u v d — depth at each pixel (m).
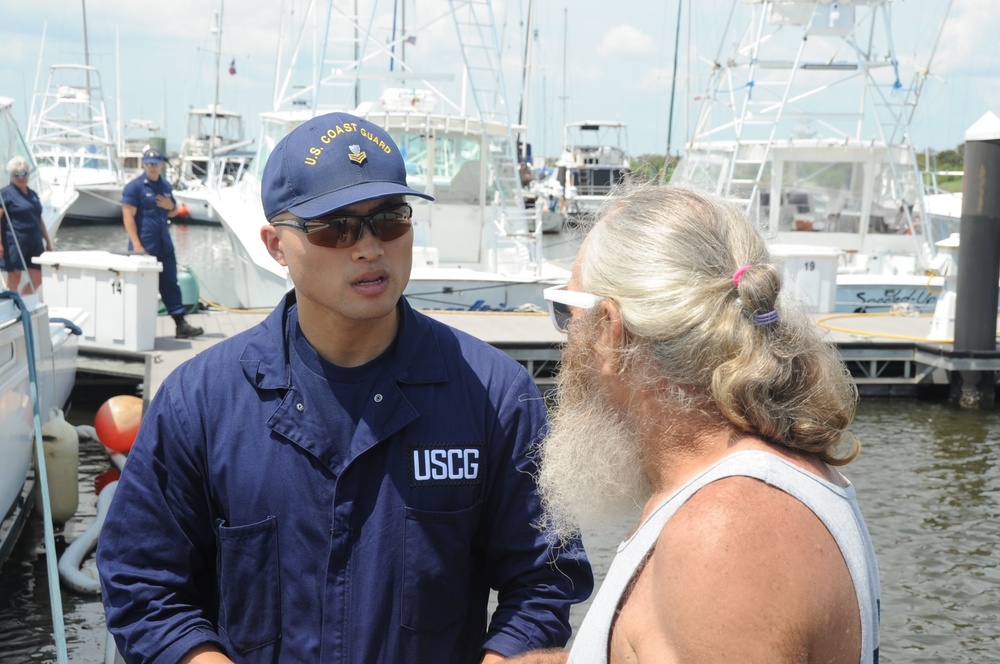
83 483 6.72
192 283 10.99
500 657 1.69
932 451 8.20
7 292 5.03
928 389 10.52
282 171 1.68
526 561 1.78
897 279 12.23
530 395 1.82
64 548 5.65
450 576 1.72
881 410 9.84
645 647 1.04
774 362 1.11
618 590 1.12
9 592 5.13
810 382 1.14
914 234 13.24
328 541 1.67
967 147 9.52
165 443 1.72
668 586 1.02
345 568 1.67
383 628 1.67
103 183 33.97
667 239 1.20
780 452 1.10
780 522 1.01
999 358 9.68
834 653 1.00
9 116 6.12
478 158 11.88
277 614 1.68
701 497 1.06
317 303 1.67
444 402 1.73
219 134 47.09
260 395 1.71
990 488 7.12
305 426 1.69
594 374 1.27
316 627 1.67
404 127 11.53
